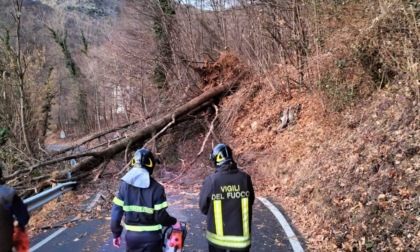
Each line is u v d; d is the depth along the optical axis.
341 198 7.82
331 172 9.30
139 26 28.81
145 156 4.42
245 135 16.64
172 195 11.88
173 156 17.33
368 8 10.59
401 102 8.88
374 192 6.96
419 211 5.83
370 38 10.30
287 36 17.12
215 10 23.81
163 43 23.00
